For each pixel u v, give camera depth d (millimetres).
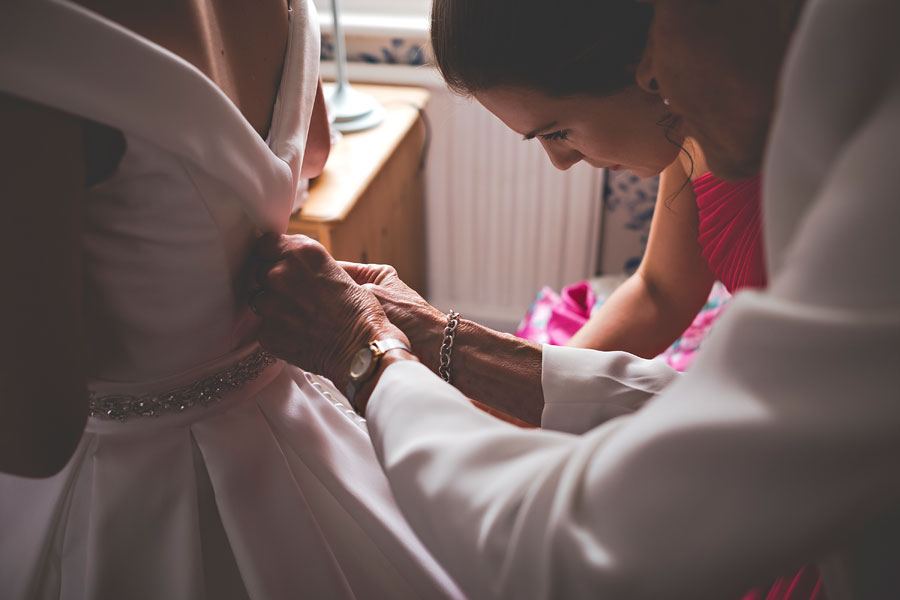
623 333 1001
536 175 1900
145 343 604
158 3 527
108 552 622
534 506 397
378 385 542
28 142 452
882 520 349
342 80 1597
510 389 706
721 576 349
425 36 1792
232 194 580
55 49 441
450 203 2023
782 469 320
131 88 472
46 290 481
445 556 442
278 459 676
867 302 299
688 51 472
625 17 534
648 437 353
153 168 521
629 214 1960
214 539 675
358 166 1433
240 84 621
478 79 591
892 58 304
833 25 310
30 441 505
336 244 1321
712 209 801
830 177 316
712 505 337
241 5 623
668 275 975
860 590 453
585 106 595
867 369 301
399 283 759
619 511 361
